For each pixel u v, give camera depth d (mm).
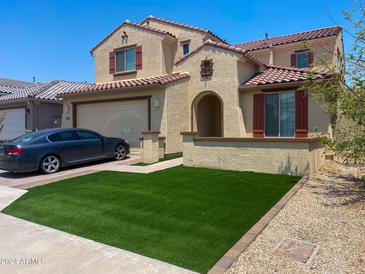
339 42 19641
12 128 21797
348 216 6254
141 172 10758
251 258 4559
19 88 29734
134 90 15547
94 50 19906
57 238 5469
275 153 9984
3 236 5609
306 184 8773
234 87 14562
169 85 14594
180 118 15266
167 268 4320
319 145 10742
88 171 11422
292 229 5633
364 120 7582
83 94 17406
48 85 23000
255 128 14656
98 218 6410
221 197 7539
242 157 10602
